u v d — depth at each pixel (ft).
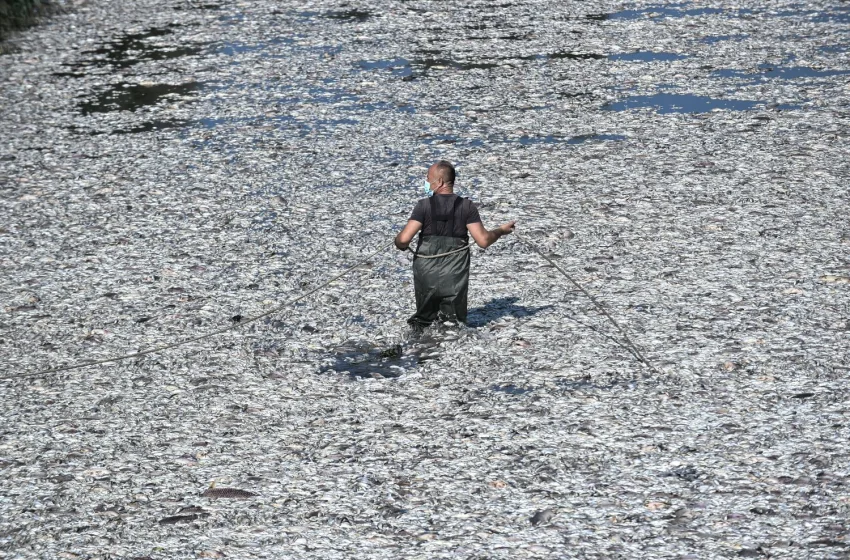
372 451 51.78
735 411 53.88
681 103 116.78
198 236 84.38
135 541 45.06
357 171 98.78
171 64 143.95
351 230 84.33
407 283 73.67
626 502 46.34
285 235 83.87
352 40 154.20
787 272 71.87
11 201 94.68
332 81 131.64
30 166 104.68
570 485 47.91
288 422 55.26
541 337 64.08
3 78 139.85
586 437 52.03
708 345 61.57
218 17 175.32
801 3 168.66
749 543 42.91
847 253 74.69
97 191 96.43
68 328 68.49
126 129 115.75
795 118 109.19
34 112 123.95
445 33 156.97
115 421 56.18
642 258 75.77
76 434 54.90
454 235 64.54
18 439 54.60
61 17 179.52
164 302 71.92
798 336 62.13
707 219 82.89
